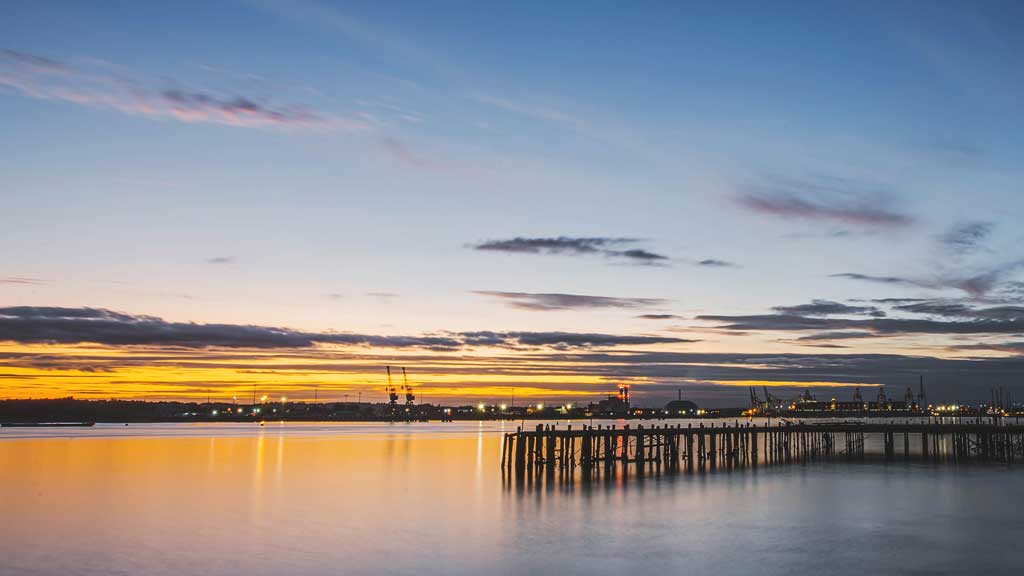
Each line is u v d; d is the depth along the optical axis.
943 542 46.66
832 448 113.25
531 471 81.69
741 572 40.41
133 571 40.78
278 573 40.41
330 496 66.75
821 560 42.59
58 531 50.84
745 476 77.75
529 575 40.06
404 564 42.25
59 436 189.25
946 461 93.75
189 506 61.41
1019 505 58.94
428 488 71.62
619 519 54.03
